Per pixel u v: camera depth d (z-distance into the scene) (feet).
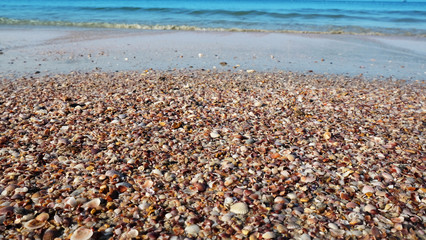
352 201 1.59
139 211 1.48
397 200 1.60
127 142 2.16
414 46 7.16
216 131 2.38
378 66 5.28
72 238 1.29
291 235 1.36
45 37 7.04
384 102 3.29
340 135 2.39
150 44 6.68
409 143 2.28
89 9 13.89
